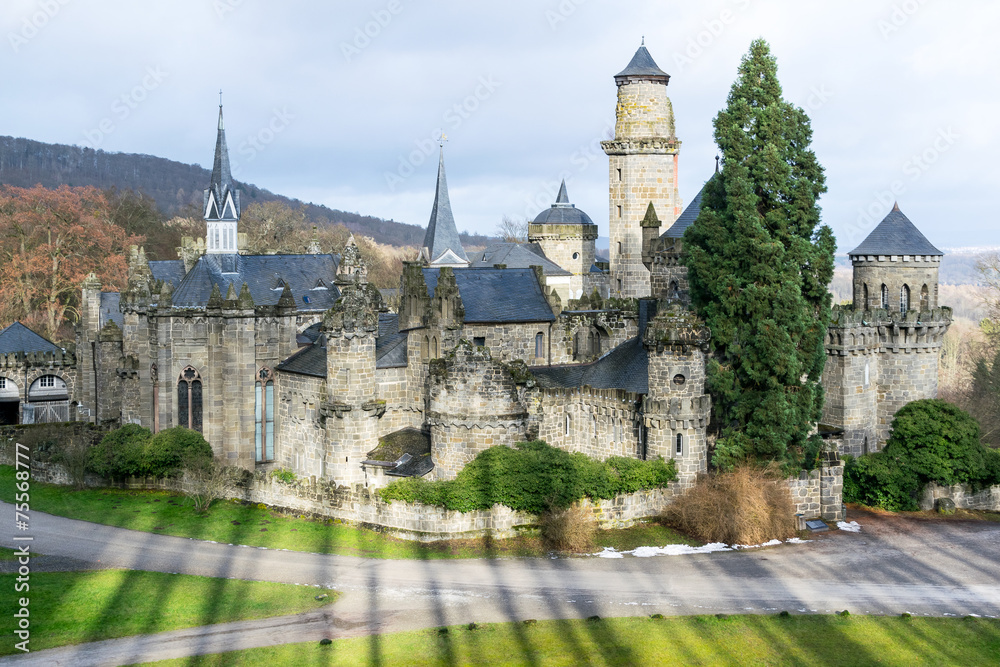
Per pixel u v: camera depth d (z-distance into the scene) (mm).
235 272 96750
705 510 72812
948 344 167625
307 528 76125
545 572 66500
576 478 72375
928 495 83875
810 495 78562
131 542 72625
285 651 53875
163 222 193500
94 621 57594
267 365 90188
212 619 58312
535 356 87438
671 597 61969
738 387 77062
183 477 84938
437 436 76312
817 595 62531
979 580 65688
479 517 73062
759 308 76188
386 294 171000
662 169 113250
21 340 118812
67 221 153625
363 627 57281
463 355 74000
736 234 78000
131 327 100562
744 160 79812
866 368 93000
